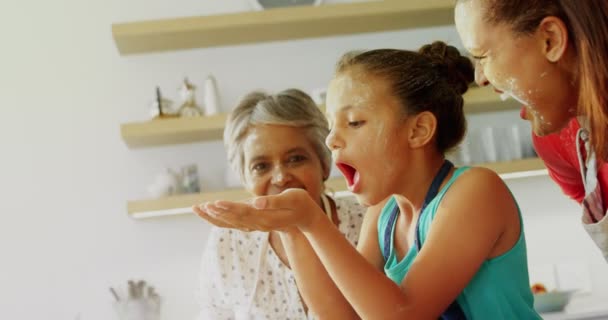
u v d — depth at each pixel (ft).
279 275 6.39
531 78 3.24
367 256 4.15
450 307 3.50
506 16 3.20
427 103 3.55
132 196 12.19
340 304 3.84
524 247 3.61
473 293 3.48
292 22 11.72
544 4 3.14
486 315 3.47
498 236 3.45
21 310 11.90
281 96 6.07
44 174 12.17
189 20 11.58
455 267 3.30
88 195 12.17
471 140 11.82
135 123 11.49
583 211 4.14
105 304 11.98
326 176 6.38
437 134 3.64
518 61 3.23
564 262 12.48
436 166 3.66
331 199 6.44
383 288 3.12
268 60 12.53
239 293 6.50
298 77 12.55
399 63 3.55
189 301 12.03
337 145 3.54
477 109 12.37
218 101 11.94
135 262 12.07
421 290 3.23
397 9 11.78
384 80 3.50
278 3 12.34
